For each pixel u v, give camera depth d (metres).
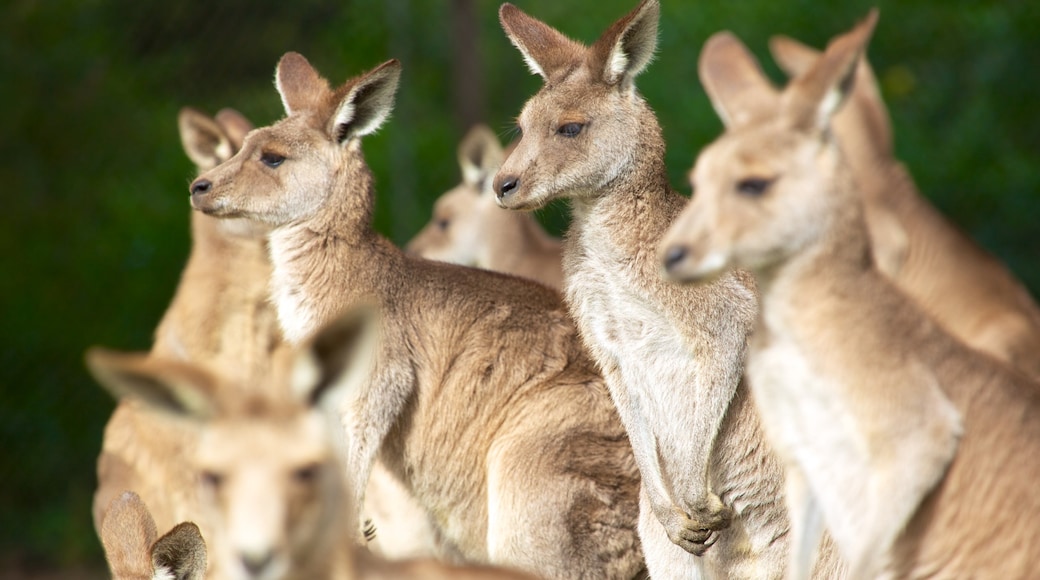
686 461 9.64
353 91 10.77
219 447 5.63
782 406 7.35
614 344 9.82
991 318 12.35
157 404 5.74
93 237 18.97
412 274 10.73
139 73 19.80
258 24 20.45
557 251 17.97
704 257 7.00
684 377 9.65
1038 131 22.09
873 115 12.77
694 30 22.14
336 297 10.47
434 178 21.27
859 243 7.13
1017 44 22.36
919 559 7.41
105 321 18.59
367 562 6.07
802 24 22.53
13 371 18.22
